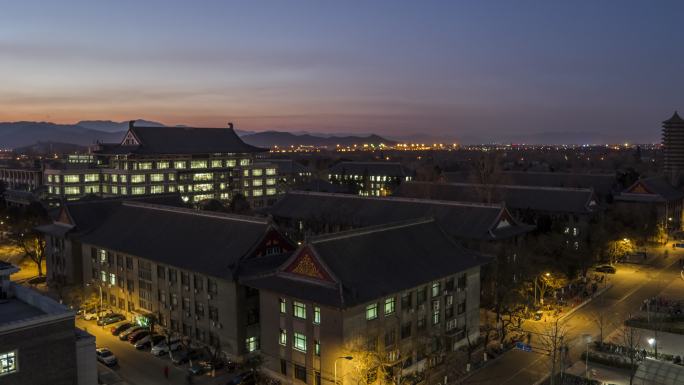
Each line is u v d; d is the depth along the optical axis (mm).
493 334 80812
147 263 84750
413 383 65125
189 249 80562
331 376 59906
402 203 116125
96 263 96438
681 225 169750
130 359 73500
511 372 68000
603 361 69938
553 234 107875
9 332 46750
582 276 107438
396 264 67938
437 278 69250
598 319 86125
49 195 191750
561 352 64500
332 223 117750
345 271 62281
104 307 93812
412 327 67812
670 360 68625
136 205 99875
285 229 123875
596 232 118500
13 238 127688
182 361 71938
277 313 65875
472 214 105438
